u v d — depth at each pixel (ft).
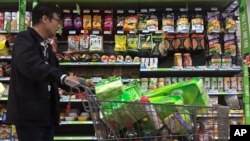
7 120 7.40
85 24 13.34
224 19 13.42
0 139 12.87
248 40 12.60
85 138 12.97
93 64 12.98
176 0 13.23
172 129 5.20
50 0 13.26
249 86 13.15
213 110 5.19
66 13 13.61
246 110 12.60
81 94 5.42
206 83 13.16
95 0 13.23
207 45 13.42
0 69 13.08
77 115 13.29
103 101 5.05
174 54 13.38
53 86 7.86
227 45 13.21
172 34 13.41
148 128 5.22
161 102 5.32
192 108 5.18
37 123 7.41
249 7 15.62
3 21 13.25
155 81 13.07
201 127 5.22
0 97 12.62
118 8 14.29
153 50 13.20
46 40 8.07
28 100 7.33
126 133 5.19
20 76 7.36
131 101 5.11
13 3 13.93
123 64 13.05
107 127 5.17
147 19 13.42
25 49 6.83
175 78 13.15
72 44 13.29
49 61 8.10
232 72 13.64
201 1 13.43
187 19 13.26
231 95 13.09
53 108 7.89
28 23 13.14
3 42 13.00
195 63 13.93
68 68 13.71
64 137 12.98
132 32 13.23
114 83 5.30
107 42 13.97
